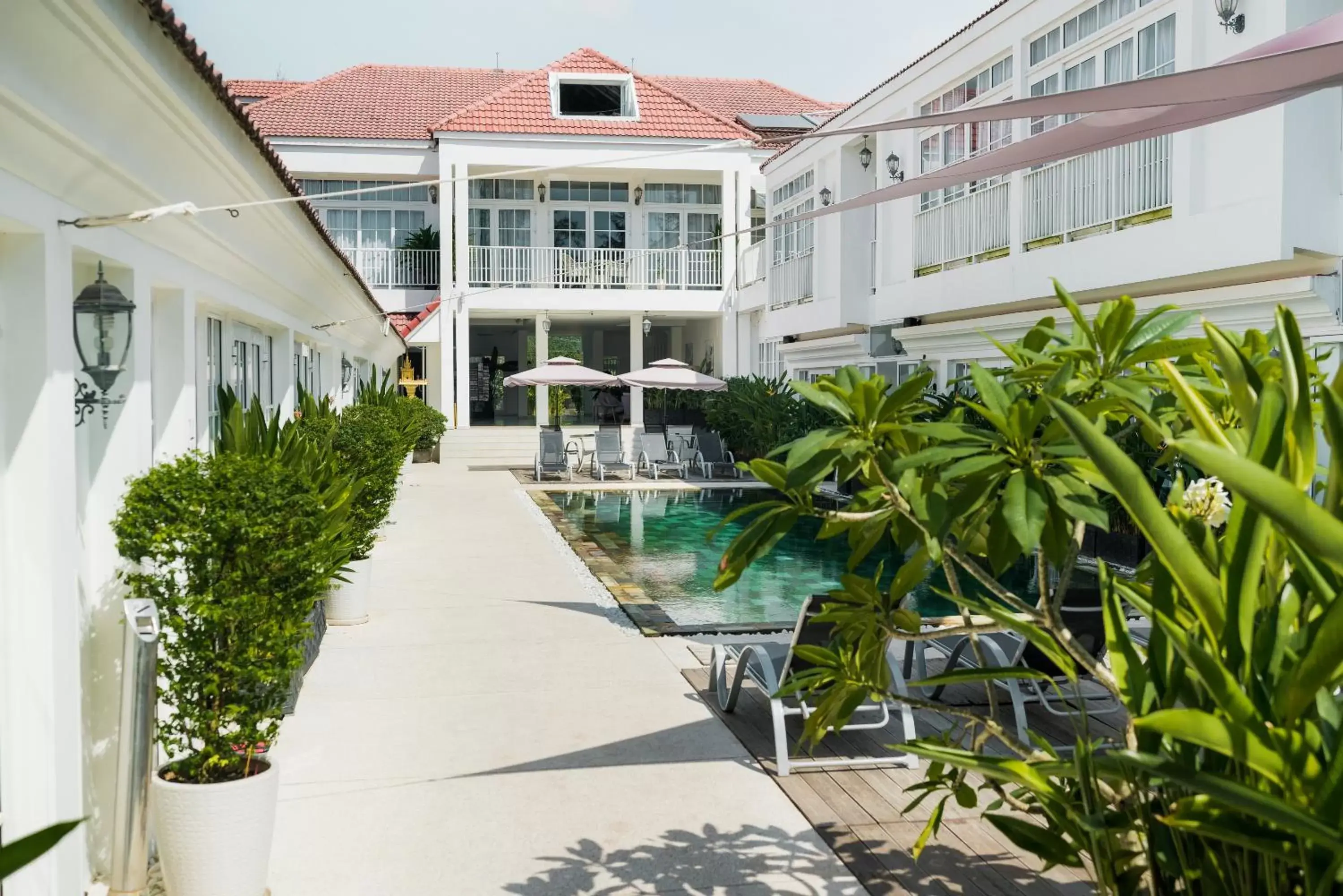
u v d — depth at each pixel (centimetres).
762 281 2634
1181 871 238
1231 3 1023
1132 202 1202
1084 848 264
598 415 3725
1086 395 315
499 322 3519
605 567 1236
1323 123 1011
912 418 358
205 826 412
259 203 450
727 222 2855
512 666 802
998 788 344
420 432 2114
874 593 354
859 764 598
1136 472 184
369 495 955
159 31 392
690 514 1878
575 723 670
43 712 396
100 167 425
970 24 1488
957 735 640
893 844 495
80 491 488
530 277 2933
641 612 977
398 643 872
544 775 581
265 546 424
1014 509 253
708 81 3681
